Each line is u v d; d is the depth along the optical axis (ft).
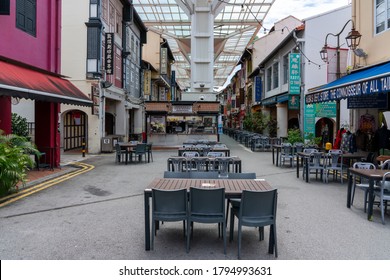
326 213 21.80
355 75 36.65
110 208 22.79
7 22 31.40
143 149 49.65
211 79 87.76
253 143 71.31
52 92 32.86
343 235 17.46
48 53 39.86
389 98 36.86
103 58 63.62
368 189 22.27
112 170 41.34
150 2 112.68
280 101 72.02
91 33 59.26
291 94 62.75
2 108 34.01
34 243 16.11
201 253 15.15
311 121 61.21
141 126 97.60
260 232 16.87
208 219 15.15
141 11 121.08
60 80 40.52
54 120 41.11
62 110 60.85
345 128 48.16
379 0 35.70
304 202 24.85
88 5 59.52
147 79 102.73
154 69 112.37
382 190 19.89
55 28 41.50
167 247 15.87
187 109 76.79
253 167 44.91
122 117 76.07
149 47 116.37
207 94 85.81
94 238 16.89
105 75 64.08
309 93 41.39
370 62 37.11
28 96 28.37
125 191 28.55
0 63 29.68
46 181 32.91
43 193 27.32
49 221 19.69
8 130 34.60
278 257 14.64
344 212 22.08
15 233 17.52
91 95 58.08
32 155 40.19
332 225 19.19
